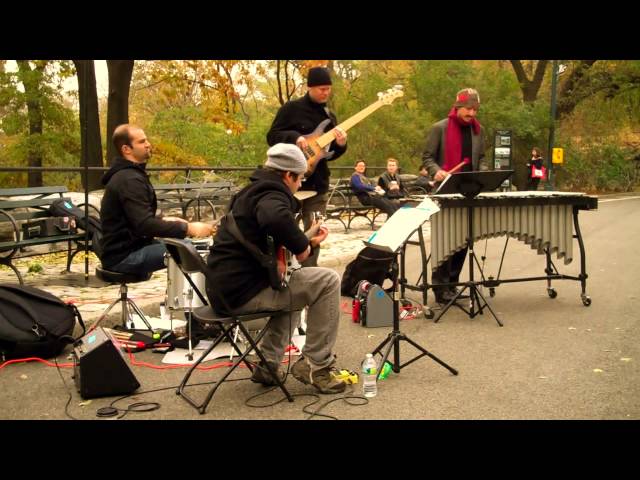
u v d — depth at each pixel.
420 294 7.69
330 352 4.41
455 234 6.45
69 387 4.55
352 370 4.91
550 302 7.12
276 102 25.05
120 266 5.60
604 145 31.39
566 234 6.66
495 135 21.11
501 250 10.91
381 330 6.09
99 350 4.32
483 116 23.95
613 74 28.16
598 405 4.11
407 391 4.40
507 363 5.00
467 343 5.58
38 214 7.69
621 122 30.52
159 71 19.05
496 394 4.32
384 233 4.51
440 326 6.19
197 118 18.78
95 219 7.84
